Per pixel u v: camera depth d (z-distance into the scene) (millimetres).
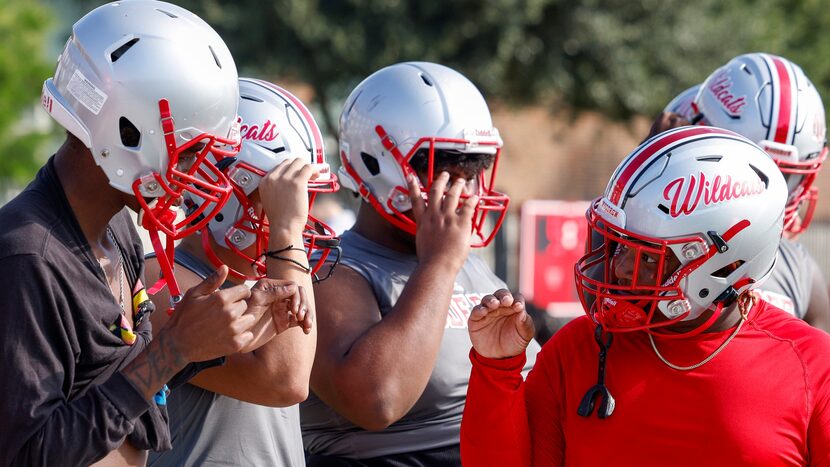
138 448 9086
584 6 54000
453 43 51781
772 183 9391
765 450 8953
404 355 10844
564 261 32781
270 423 10961
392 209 12398
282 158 11047
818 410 9070
